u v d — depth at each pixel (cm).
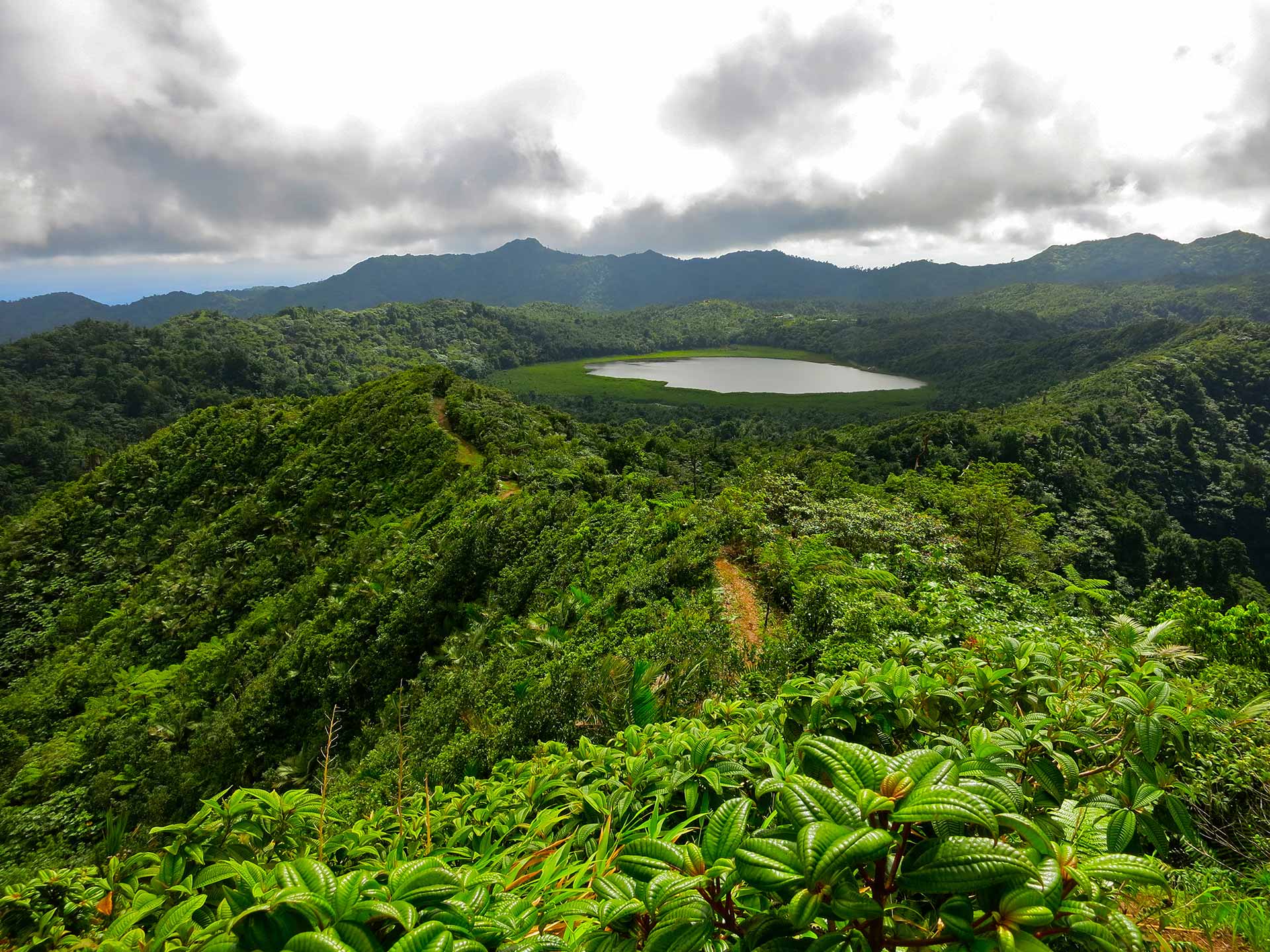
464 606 2238
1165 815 226
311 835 284
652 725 353
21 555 4384
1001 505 1695
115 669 3133
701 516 1836
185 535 4391
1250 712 251
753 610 1227
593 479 2997
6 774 2412
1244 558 5344
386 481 3903
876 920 126
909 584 1030
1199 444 9269
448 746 1031
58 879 254
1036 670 274
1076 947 152
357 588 2508
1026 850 131
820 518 1630
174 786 1970
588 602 1652
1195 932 211
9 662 3800
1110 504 5884
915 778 141
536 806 311
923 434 6694
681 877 137
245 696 2148
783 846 123
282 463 4609
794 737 265
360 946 122
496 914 146
